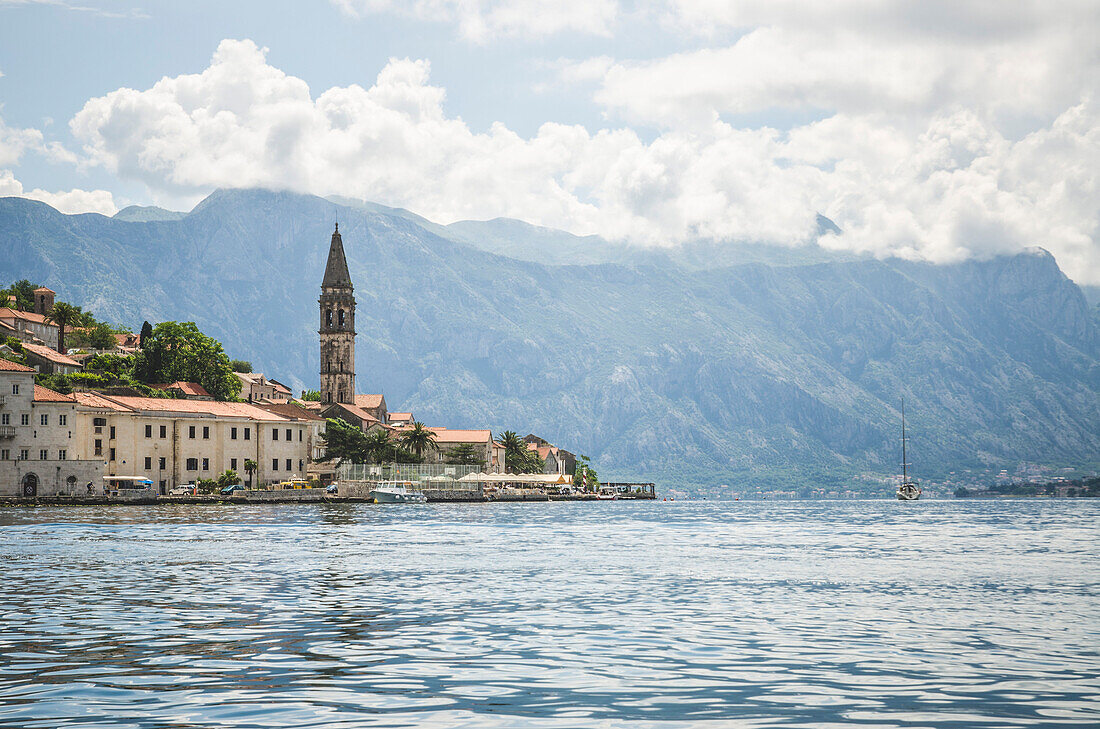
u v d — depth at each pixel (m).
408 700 26.88
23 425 167.25
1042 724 24.80
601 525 129.75
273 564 63.69
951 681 29.39
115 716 25.17
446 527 115.69
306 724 24.52
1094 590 51.84
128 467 199.00
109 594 48.06
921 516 191.75
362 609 43.47
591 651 33.91
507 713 25.61
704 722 24.88
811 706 26.42
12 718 25.02
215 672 30.27
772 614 42.53
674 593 49.81
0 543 81.25
